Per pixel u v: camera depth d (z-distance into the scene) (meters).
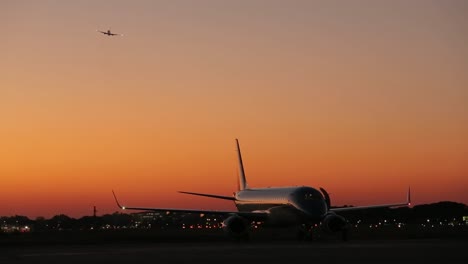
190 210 93.31
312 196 83.00
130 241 94.38
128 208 93.88
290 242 79.62
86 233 131.50
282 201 86.19
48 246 78.75
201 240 95.38
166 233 127.38
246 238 88.00
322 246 66.31
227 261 48.28
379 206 90.50
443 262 44.72
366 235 101.88
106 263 48.22
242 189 116.38
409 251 55.75
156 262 48.34
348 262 45.78
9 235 129.38
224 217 105.94
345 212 90.88
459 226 148.75
